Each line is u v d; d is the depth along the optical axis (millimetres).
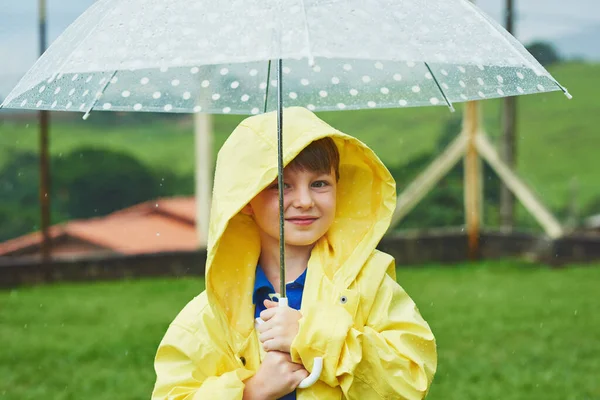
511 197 11734
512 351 6648
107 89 2680
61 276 9930
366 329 2529
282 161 2479
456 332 7285
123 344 7012
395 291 2672
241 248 2738
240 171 2619
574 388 5672
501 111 11531
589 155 16281
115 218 11984
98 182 15508
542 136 16797
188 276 10266
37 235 11375
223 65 2961
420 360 2541
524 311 8070
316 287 2635
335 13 2293
